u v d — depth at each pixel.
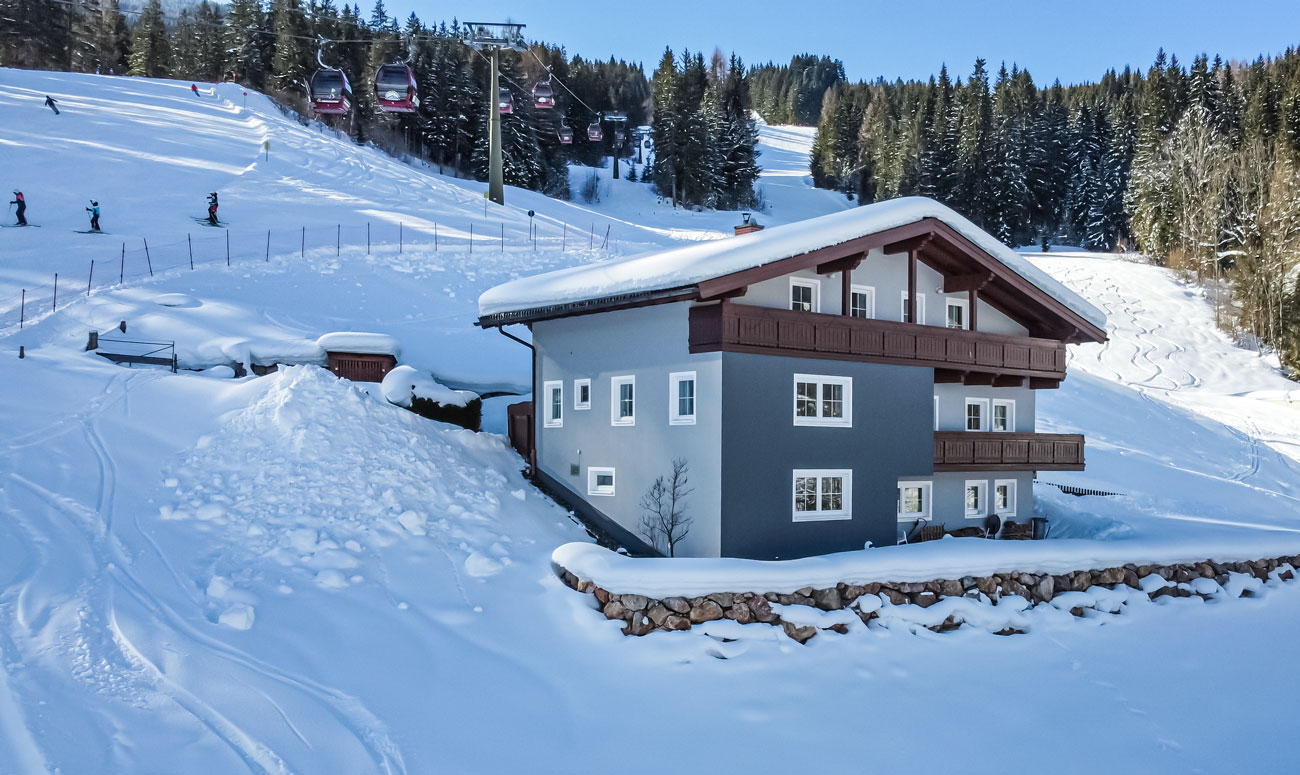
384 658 11.55
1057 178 103.56
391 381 22.19
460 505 17.42
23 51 102.12
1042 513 27.28
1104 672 13.97
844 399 18.77
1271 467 39.00
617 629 12.88
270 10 100.12
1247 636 16.31
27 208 39.50
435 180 64.38
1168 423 43.09
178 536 14.04
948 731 11.35
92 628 11.04
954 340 21.03
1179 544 18.66
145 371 21.19
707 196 96.06
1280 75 99.75
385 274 37.88
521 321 20.88
